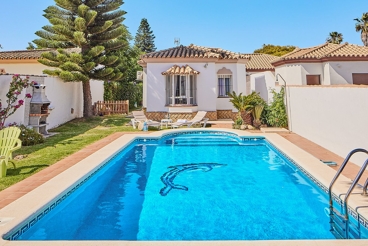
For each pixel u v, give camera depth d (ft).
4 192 15.14
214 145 33.58
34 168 20.29
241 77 54.65
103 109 67.82
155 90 51.31
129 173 22.99
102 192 18.44
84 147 28.58
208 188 18.99
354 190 14.37
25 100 35.40
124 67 65.87
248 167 24.29
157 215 14.61
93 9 57.41
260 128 39.29
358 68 52.54
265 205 15.75
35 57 64.23
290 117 37.63
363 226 11.51
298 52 63.05
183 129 39.17
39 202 13.33
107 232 12.67
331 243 9.39
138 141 35.06
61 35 56.70
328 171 18.35
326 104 26.23
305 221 13.56
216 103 54.03
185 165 25.29
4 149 20.86
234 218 14.06
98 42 58.80
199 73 51.29
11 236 10.75
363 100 19.53
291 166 23.03
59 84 47.50
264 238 11.91
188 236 12.21
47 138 34.73
